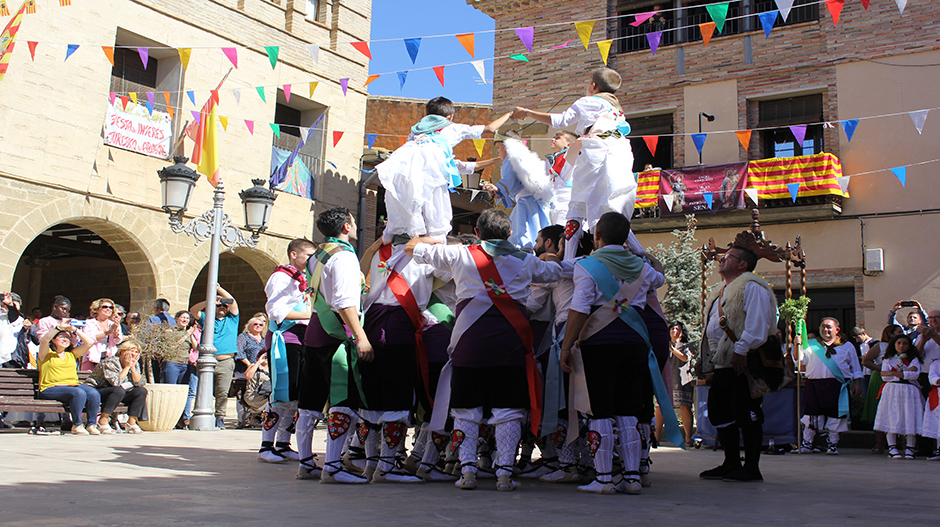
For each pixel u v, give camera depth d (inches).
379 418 205.9
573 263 213.9
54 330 396.2
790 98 751.7
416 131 230.5
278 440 264.7
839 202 711.1
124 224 652.7
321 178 803.4
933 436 383.9
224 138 719.7
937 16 689.6
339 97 823.1
